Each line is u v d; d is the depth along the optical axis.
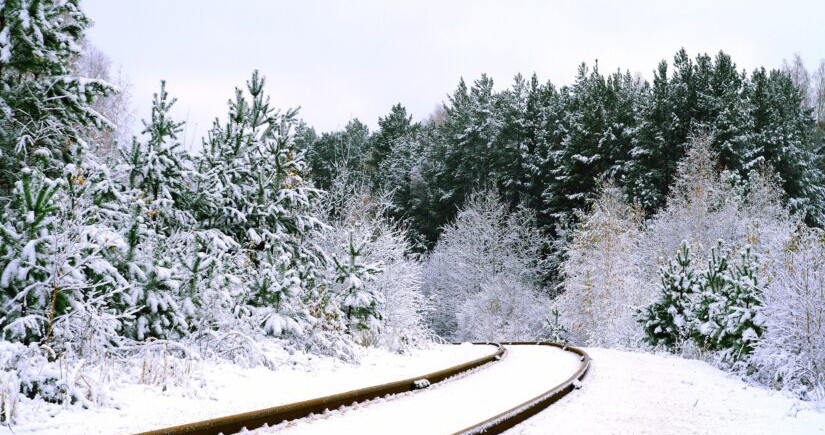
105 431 5.02
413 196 55.03
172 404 6.30
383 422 6.15
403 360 12.91
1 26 8.78
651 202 37.62
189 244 10.48
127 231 8.57
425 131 64.38
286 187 14.77
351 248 14.41
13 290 6.87
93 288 7.37
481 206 45.00
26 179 7.01
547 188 44.12
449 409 7.11
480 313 37.47
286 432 5.52
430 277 44.97
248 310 10.54
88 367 6.80
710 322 14.91
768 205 32.47
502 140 50.19
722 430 6.36
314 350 11.12
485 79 57.50
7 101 9.14
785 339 11.39
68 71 9.98
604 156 42.25
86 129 10.59
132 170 11.24
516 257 42.00
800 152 38.81
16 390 5.18
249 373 8.45
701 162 34.56
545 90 55.59
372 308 14.29
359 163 58.75
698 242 29.11
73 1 9.72
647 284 28.55
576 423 6.26
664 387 9.60
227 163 13.40
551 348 18.70
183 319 8.69
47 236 6.92
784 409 8.05
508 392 8.74
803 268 11.59
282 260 11.62
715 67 43.00
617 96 45.91
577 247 33.41
